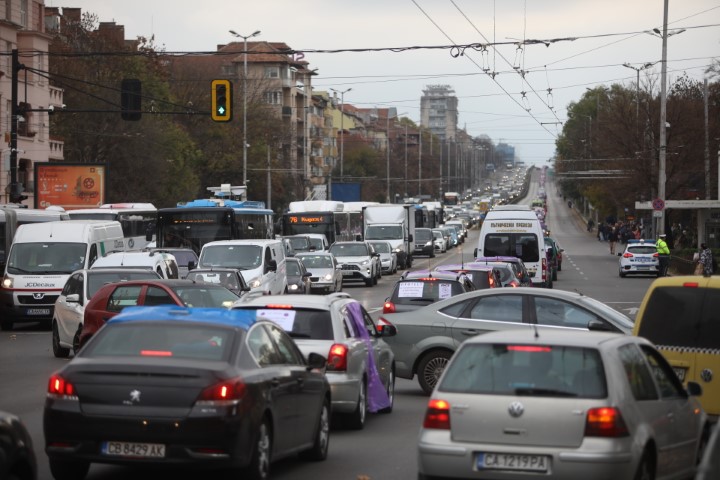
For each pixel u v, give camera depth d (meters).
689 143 166.25
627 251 126.12
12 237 81.69
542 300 36.06
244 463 20.86
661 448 19.89
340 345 29.38
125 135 168.12
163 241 98.81
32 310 70.12
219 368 20.95
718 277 27.52
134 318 22.55
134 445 20.58
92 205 128.00
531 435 18.44
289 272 86.75
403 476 24.08
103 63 180.75
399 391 40.22
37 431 30.00
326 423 26.38
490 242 91.19
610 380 18.67
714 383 26.94
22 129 146.38
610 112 178.50
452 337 36.66
